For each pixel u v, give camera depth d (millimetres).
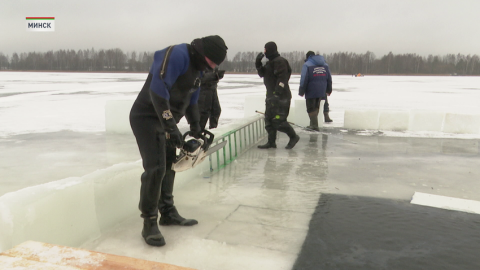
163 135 2109
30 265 1254
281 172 3904
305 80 6566
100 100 12469
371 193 3213
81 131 6527
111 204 2379
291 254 2062
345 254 2072
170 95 2068
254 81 34125
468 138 6207
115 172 2430
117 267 1275
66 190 2000
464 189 3369
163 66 1922
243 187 3348
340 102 12992
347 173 3898
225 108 10555
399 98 14945
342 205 2893
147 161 2072
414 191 3287
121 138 5898
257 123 5832
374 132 6805
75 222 2068
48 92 16516
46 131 6496
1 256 1331
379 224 2516
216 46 1999
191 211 2721
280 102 4961
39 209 1817
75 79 36438
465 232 2396
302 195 3137
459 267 1949
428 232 2391
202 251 2080
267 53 4906
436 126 6918
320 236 2311
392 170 4043
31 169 3949
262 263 1955
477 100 13953
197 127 2400
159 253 2045
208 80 3154
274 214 2686
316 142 5770
